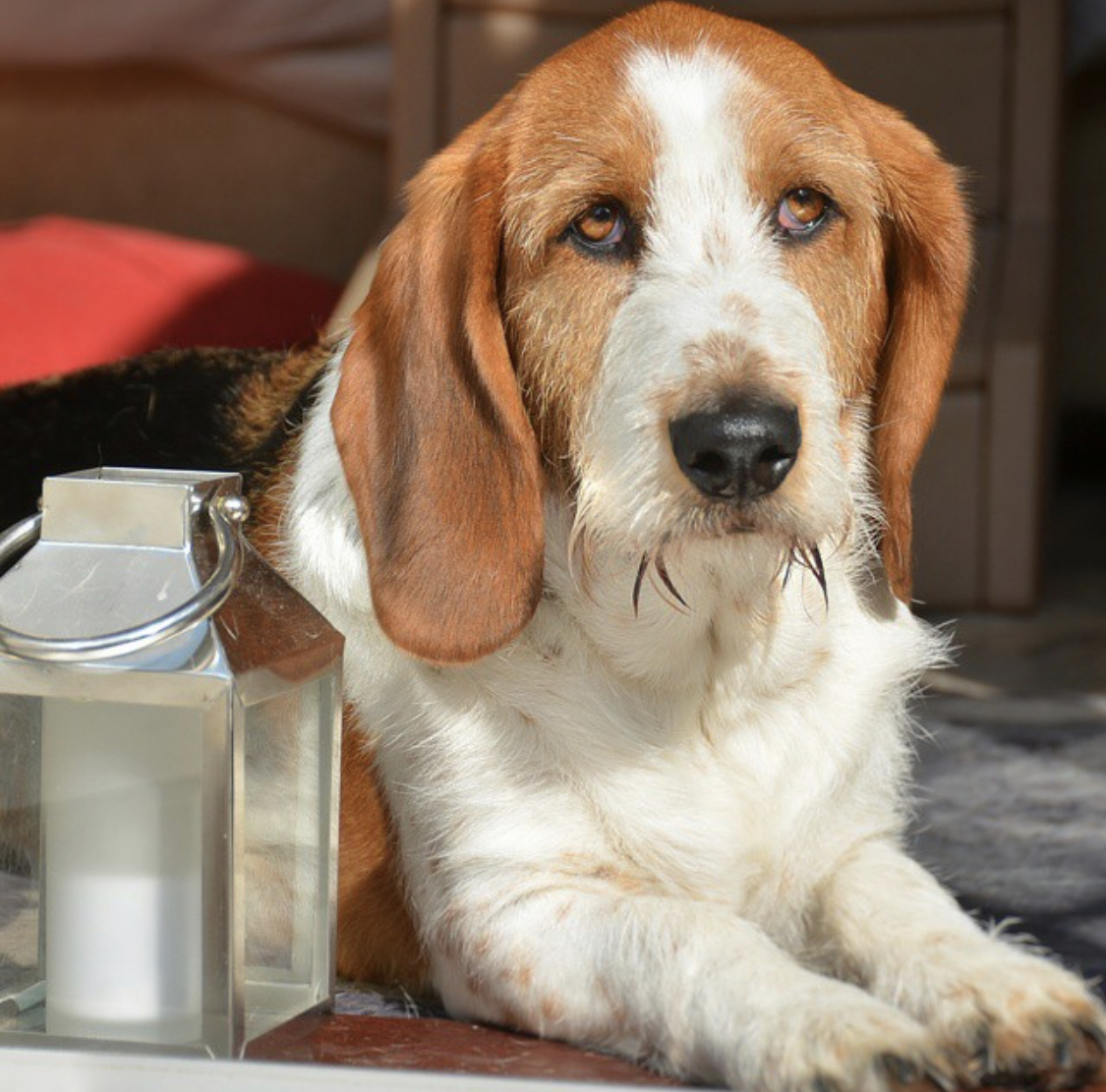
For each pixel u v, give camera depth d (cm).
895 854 377
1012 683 668
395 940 389
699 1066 302
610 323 346
